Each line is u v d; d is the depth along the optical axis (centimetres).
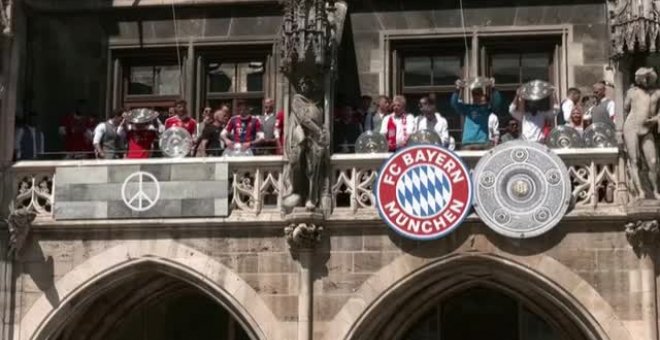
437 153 3017
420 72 3516
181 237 3111
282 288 3061
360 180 3070
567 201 2966
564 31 3459
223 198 3098
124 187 3134
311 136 3041
